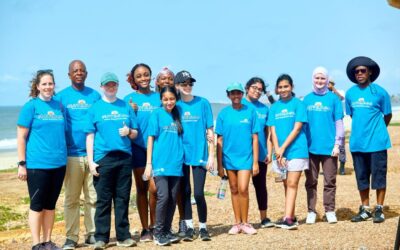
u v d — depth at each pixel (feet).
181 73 29.53
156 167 28.63
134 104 29.68
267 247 27.25
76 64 28.86
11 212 46.01
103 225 28.37
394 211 36.01
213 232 31.86
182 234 29.45
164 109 29.01
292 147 31.09
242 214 30.53
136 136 28.86
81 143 28.89
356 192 43.91
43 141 27.04
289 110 31.35
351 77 32.86
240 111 30.42
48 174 27.17
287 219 31.04
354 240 27.89
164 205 28.48
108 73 28.25
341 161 56.29
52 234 35.24
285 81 31.37
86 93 29.27
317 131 31.91
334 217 32.12
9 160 116.47
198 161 29.01
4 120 343.87
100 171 28.14
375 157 31.73
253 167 30.48
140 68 29.89
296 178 31.09
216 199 43.60
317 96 32.12
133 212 41.75
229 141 30.45
